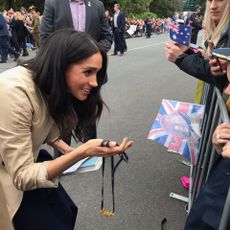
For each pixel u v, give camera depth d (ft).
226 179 5.19
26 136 4.96
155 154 12.84
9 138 4.81
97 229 8.73
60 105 5.02
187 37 7.79
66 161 4.96
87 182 10.83
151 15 114.01
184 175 11.27
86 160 6.50
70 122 5.49
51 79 4.84
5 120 4.78
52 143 6.11
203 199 5.51
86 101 5.65
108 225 8.87
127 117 17.21
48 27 10.88
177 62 7.98
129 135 14.78
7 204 5.32
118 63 35.22
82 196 10.12
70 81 4.93
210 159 6.69
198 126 7.89
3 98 4.76
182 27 7.82
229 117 6.20
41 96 5.05
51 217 5.66
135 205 9.68
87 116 5.82
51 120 5.37
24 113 4.84
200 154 8.12
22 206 5.49
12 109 4.76
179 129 7.84
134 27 66.85
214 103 7.71
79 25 10.98
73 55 4.76
